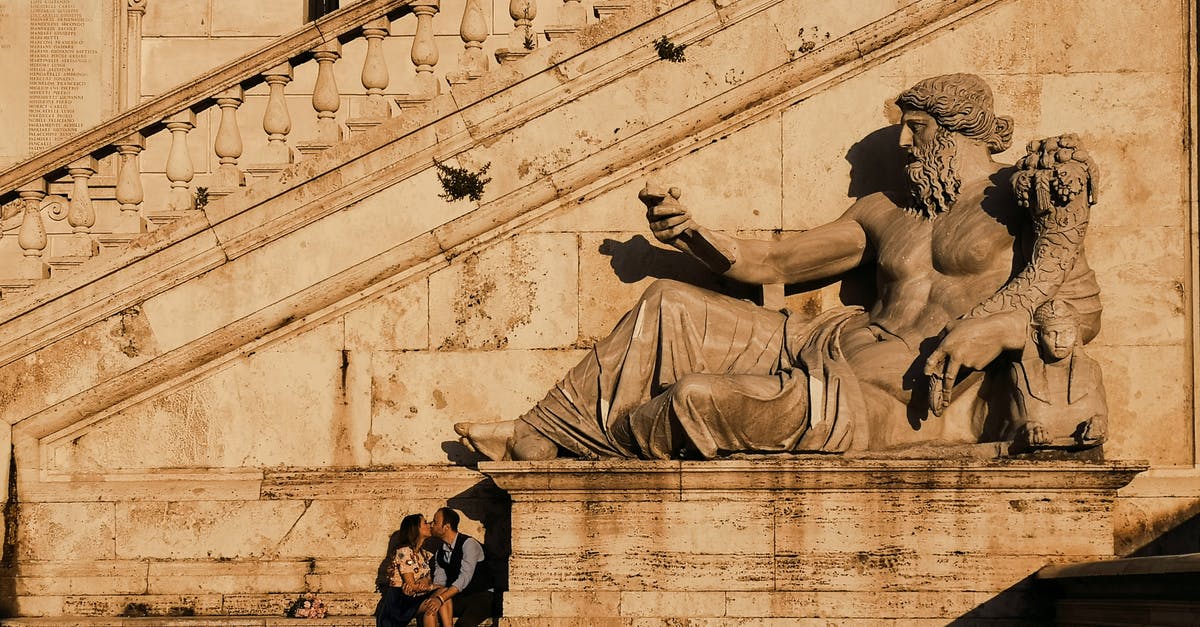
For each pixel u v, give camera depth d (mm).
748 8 11438
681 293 10797
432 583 10602
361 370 11328
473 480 11172
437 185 11336
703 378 10109
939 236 10695
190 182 12078
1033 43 11492
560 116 11383
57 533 11188
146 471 11258
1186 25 11492
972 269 10570
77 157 11875
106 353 11242
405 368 11328
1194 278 11320
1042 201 10383
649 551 10195
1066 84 11469
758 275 10984
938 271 10680
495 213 11328
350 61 14562
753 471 10086
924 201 10812
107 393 11211
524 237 11406
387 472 11227
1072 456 10125
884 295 10867
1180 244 11352
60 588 11125
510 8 11680
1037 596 10031
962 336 10117
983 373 10398
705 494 10203
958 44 11500
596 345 10875
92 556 11172
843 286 11289
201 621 10766
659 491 10211
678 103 11383
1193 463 11234
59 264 11625
